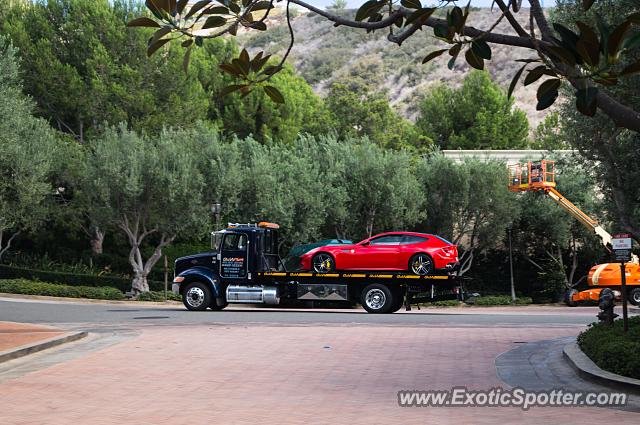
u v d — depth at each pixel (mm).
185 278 27375
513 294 45375
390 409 9078
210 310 28125
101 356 14195
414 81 160375
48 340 15852
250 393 10266
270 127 63562
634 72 4879
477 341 16656
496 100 83938
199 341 16609
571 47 5086
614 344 11523
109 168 39844
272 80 64500
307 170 45125
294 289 26562
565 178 46875
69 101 49469
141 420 8516
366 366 12789
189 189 40594
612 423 8156
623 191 23953
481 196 46250
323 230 47281
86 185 40688
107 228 45562
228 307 32312
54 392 10391
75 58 51156
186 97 53656
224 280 27109
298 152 47750
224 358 13852
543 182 41312
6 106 40562
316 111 74188
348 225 46000
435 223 47812
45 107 50625
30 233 44281
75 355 14492
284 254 45281
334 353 14531
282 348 15328
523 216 47562
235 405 9398
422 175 48031
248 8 5789
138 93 50281
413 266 25516
